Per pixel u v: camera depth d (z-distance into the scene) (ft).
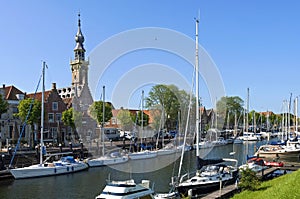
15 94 205.26
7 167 120.78
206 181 85.51
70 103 225.15
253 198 68.39
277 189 63.00
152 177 113.70
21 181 112.27
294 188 55.98
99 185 106.93
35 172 117.60
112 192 66.90
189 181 86.17
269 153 176.35
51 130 209.97
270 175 110.52
